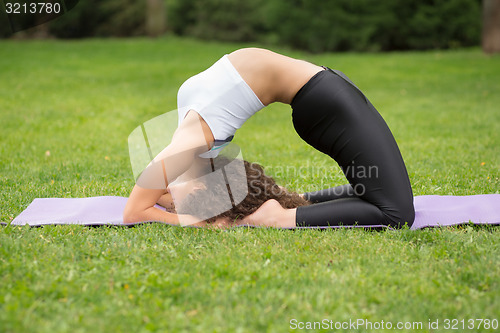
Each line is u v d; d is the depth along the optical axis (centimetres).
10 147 613
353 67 1419
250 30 2667
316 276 281
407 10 2209
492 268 291
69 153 597
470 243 325
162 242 326
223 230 350
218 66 365
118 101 948
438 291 268
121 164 549
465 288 269
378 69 1386
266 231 349
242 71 357
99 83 1141
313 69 364
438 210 388
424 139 674
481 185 456
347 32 2234
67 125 746
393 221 354
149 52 1645
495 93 1020
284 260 304
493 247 320
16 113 812
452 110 872
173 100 972
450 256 312
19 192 436
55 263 292
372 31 2205
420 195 428
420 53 1780
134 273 281
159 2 1994
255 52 365
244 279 277
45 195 433
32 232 342
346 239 336
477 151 596
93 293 261
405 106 925
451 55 1639
